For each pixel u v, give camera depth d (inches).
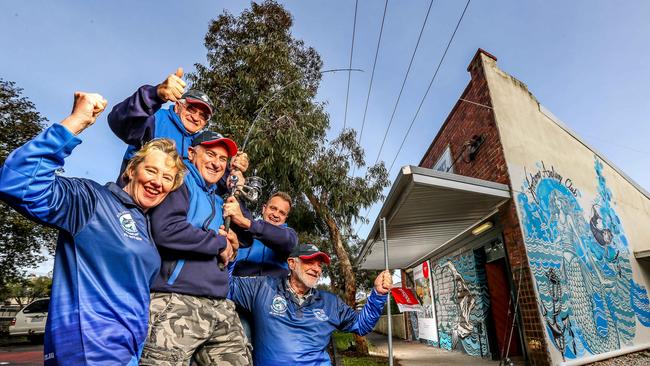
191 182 71.4
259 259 112.3
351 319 110.0
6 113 491.2
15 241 521.7
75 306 46.0
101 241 49.4
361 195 341.1
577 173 320.8
